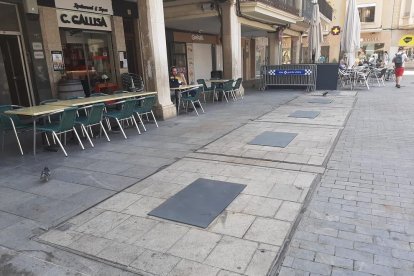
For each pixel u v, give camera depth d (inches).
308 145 223.6
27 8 324.8
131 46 498.6
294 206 137.8
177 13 494.9
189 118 339.6
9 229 128.6
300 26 791.7
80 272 101.9
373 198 142.8
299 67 535.2
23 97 351.3
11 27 331.0
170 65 655.1
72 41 398.6
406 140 228.8
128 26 488.4
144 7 319.3
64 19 372.2
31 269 104.0
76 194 159.2
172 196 151.9
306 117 317.1
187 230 122.4
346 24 580.7
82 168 195.8
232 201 144.3
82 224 130.5
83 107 237.8
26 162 210.7
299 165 185.9
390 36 1190.9
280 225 123.4
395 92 485.1
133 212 138.5
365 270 97.3
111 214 137.6
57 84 363.9
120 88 454.9
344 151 208.4
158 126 305.4
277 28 673.6
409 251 105.7
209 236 117.9
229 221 127.5
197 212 135.2
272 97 471.5
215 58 822.5
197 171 183.2
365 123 284.7
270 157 201.5
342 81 576.4
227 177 172.2
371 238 113.3
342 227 120.7
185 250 110.3
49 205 148.3
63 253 111.9
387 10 1174.3
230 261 103.6
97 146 243.4
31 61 342.3
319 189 153.8
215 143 238.5
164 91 341.4
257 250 108.7
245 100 452.4
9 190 166.2
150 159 208.1
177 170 186.2
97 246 115.0
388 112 331.0
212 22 563.8
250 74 960.3
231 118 329.1
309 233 117.6
